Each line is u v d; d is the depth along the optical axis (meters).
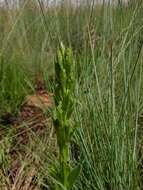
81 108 2.15
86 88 2.21
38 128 2.75
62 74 1.12
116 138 1.92
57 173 1.21
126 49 2.33
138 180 1.90
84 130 2.10
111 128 1.95
